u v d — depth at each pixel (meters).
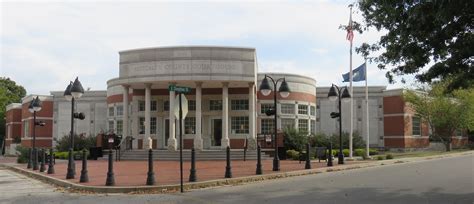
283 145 33.38
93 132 49.19
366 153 32.12
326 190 14.51
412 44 12.67
